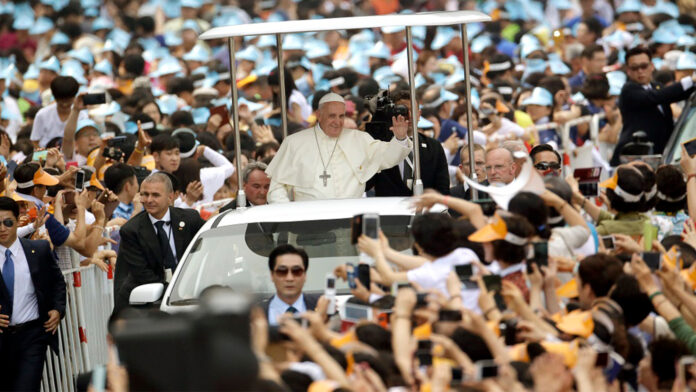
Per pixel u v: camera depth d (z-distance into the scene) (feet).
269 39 247.70
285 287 99.45
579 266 81.97
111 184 144.36
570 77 246.27
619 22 287.69
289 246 100.22
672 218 110.52
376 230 87.92
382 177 134.82
